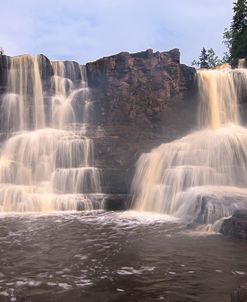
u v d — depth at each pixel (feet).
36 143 64.18
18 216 50.26
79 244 34.53
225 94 82.94
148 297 22.22
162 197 53.78
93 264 28.43
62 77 81.05
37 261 29.32
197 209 46.24
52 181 60.54
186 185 53.47
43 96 78.74
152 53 81.15
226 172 57.47
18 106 77.15
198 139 64.39
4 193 55.42
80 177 60.70
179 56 82.12
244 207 42.63
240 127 80.33
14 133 69.72
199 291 23.00
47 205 55.52
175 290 23.17
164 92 79.41
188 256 30.30
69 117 79.30
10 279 25.38
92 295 22.57
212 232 39.34
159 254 30.91
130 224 44.19
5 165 60.39
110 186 61.41
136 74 79.15
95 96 79.51
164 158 58.75
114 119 77.46
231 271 26.55
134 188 59.93
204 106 83.25
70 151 63.98
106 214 51.90
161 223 44.65
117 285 24.08
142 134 74.28
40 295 22.65
